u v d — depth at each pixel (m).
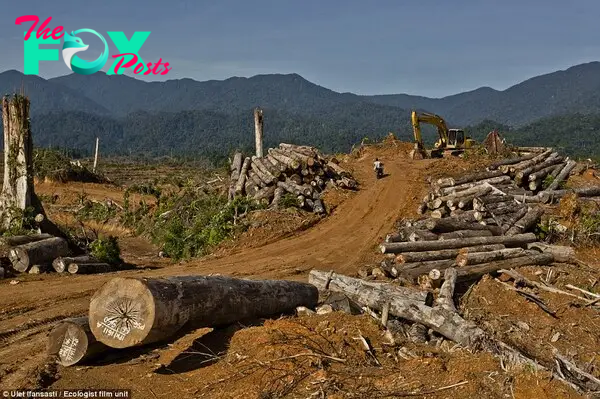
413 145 44.72
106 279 14.73
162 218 29.64
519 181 24.75
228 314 8.93
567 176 27.69
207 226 23.03
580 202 20.22
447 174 32.41
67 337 7.98
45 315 11.17
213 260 18.66
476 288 12.88
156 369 7.95
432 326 9.98
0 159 70.25
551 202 22.52
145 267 19.17
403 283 13.27
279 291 10.15
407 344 8.90
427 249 14.76
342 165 36.06
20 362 8.44
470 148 40.53
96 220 35.16
